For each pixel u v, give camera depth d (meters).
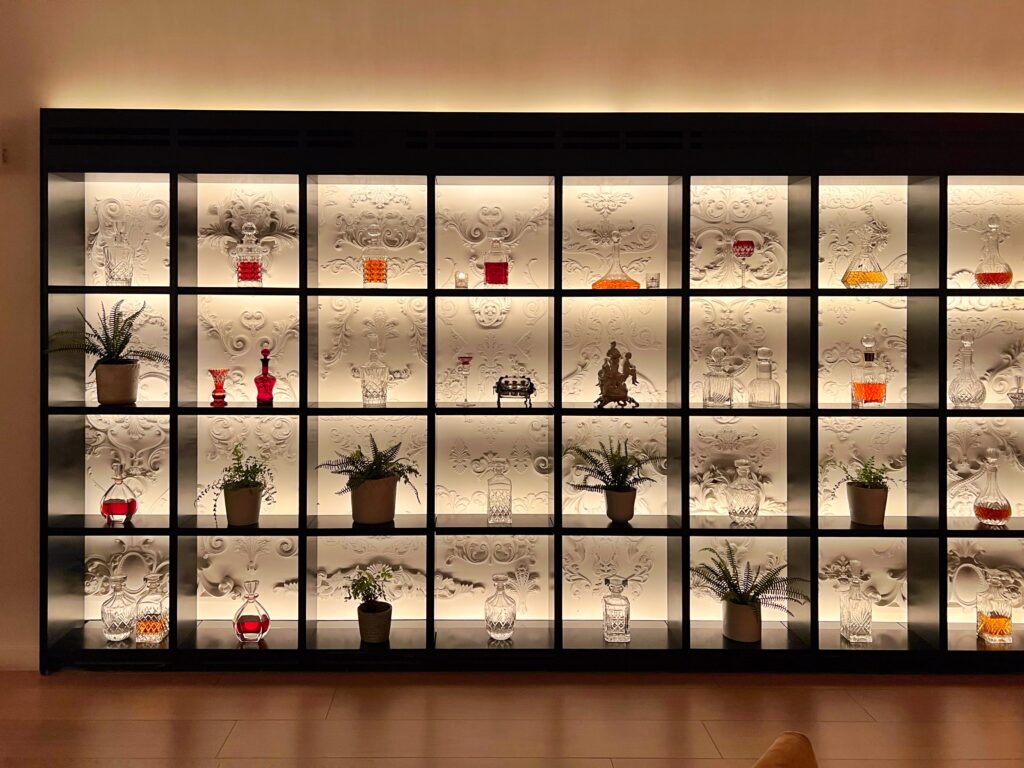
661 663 3.31
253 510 3.33
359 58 3.43
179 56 3.41
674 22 3.44
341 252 3.55
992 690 3.16
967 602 3.56
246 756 2.63
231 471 3.45
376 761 2.61
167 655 3.26
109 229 3.51
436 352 3.55
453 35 3.43
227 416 3.54
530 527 3.32
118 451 3.54
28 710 2.96
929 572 3.38
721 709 2.99
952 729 2.85
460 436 3.57
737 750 2.69
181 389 3.34
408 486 3.58
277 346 3.56
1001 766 2.60
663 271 3.58
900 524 3.38
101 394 3.27
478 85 3.44
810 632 3.32
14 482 3.40
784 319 3.56
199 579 3.56
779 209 3.56
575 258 3.56
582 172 3.31
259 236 3.54
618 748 2.70
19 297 3.39
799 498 3.42
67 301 3.36
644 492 3.57
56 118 3.25
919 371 3.45
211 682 3.20
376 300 3.56
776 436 3.57
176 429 3.28
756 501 3.37
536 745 2.72
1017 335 3.56
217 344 3.55
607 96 3.44
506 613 3.35
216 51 3.42
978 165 3.29
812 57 3.44
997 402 3.56
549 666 3.31
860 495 3.36
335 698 3.07
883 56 3.44
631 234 3.57
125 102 3.40
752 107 3.44
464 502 3.57
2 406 3.40
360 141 3.30
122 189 3.51
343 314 3.56
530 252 3.56
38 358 3.40
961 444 3.56
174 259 3.27
